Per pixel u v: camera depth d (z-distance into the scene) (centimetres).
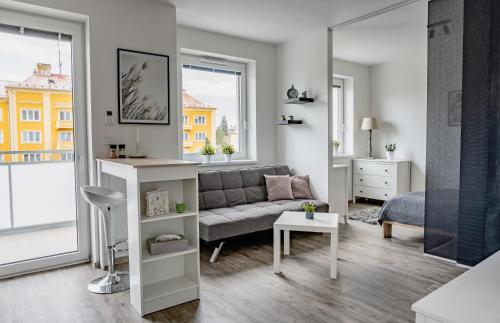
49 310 242
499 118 280
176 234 265
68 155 339
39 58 320
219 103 493
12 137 318
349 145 649
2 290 274
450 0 305
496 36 279
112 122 333
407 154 610
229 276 300
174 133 372
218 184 429
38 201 362
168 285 259
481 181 293
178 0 352
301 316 230
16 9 299
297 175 505
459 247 312
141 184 260
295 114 504
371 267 317
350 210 569
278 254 305
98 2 320
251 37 483
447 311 110
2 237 368
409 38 488
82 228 338
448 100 311
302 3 362
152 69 354
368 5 370
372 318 227
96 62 321
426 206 336
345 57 597
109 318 231
